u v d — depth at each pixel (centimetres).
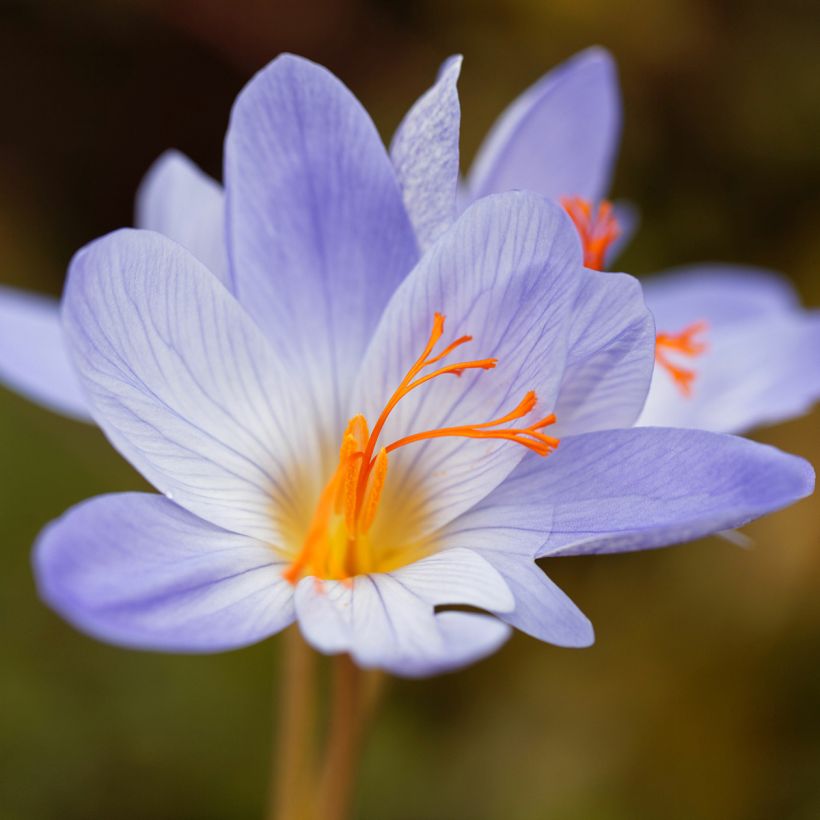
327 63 63
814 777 48
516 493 36
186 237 37
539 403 35
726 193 57
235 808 47
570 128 39
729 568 50
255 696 48
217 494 35
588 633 34
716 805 48
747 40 57
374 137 36
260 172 36
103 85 65
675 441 35
